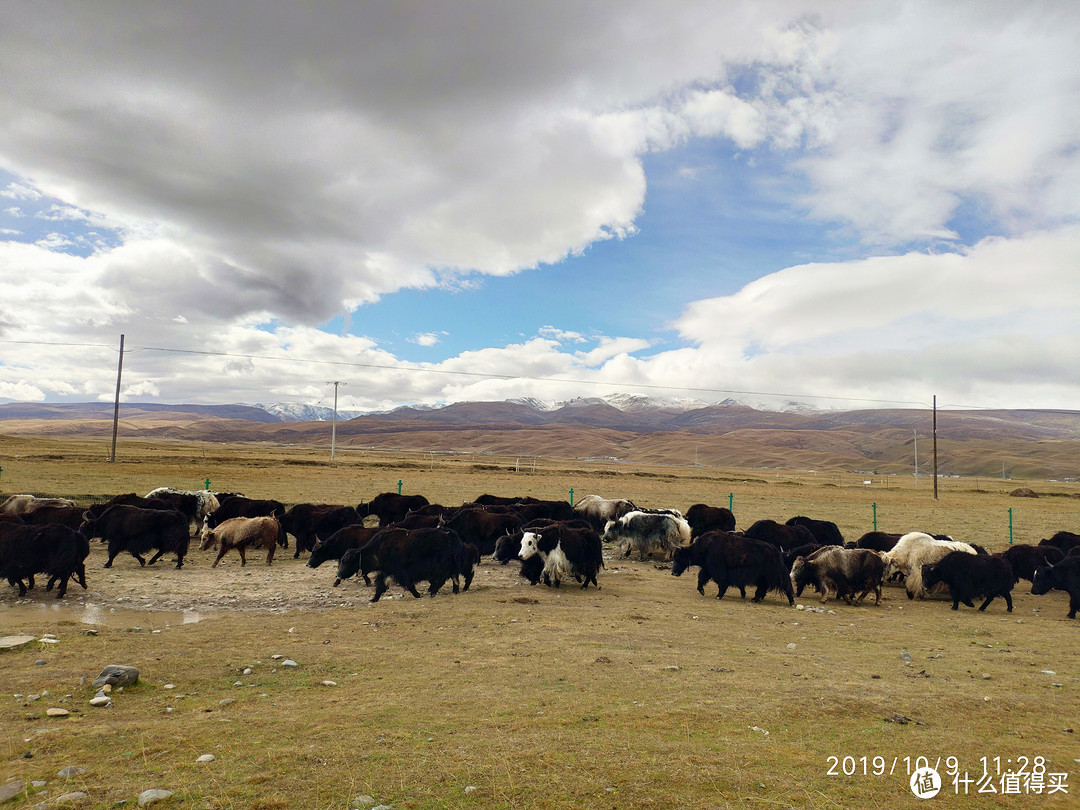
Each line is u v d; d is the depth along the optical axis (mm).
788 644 10828
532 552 16359
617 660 9062
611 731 6141
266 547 18672
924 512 44719
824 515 39844
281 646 9516
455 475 65250
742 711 6883
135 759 5250
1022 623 13938
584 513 24906
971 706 7438
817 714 6906
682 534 21938
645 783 5000
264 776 4941
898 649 10836
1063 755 6031
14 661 8109
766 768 5414
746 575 15281
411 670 8383
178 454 84938
